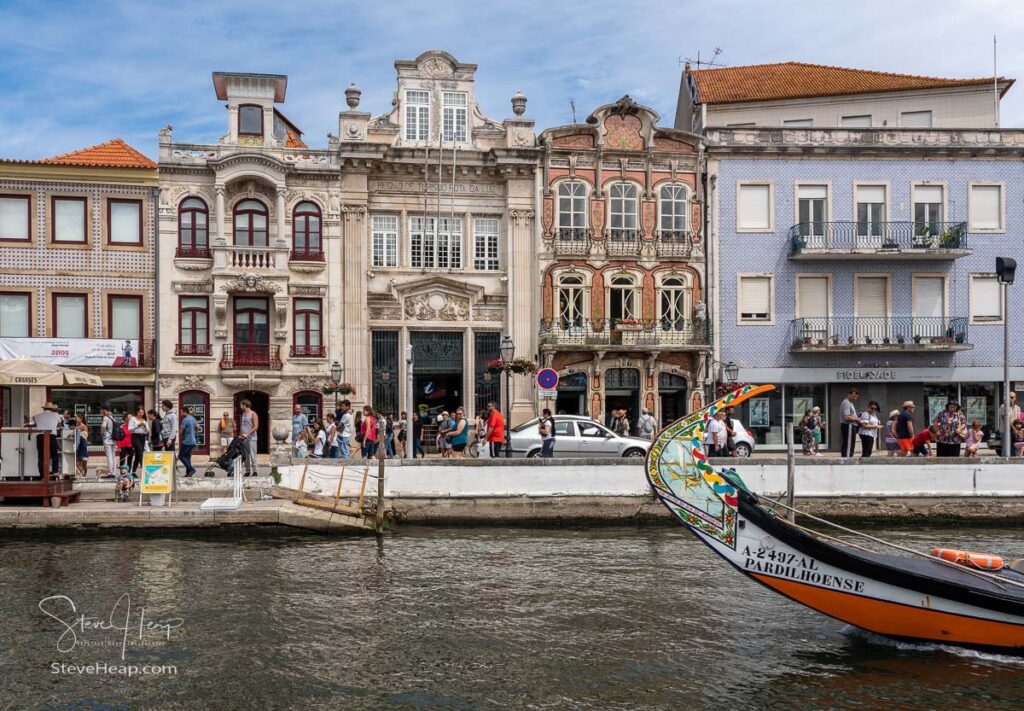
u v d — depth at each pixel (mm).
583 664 11867
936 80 40188
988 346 38062
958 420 24250
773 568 12477
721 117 40500
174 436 25672
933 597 12047
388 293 36094
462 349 36844
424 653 12266
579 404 37062
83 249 34250
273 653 12211
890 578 12102
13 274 33781
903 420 25266
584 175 37344
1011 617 11883
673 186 37906
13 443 20625
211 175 34938
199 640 12711
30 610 14047
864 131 38219
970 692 10945
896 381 37688
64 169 33875
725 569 17188
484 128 37312
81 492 22406
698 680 11336
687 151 37938
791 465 20438
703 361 37250
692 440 12781
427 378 36844
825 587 12312
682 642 12758
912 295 38125
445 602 14719
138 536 19891
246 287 34562
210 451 34406
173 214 34719
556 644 12648
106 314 34406
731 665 11844
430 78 37125
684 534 21156
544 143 37031
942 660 12031
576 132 37531
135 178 34469
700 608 14398
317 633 13070
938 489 23031
